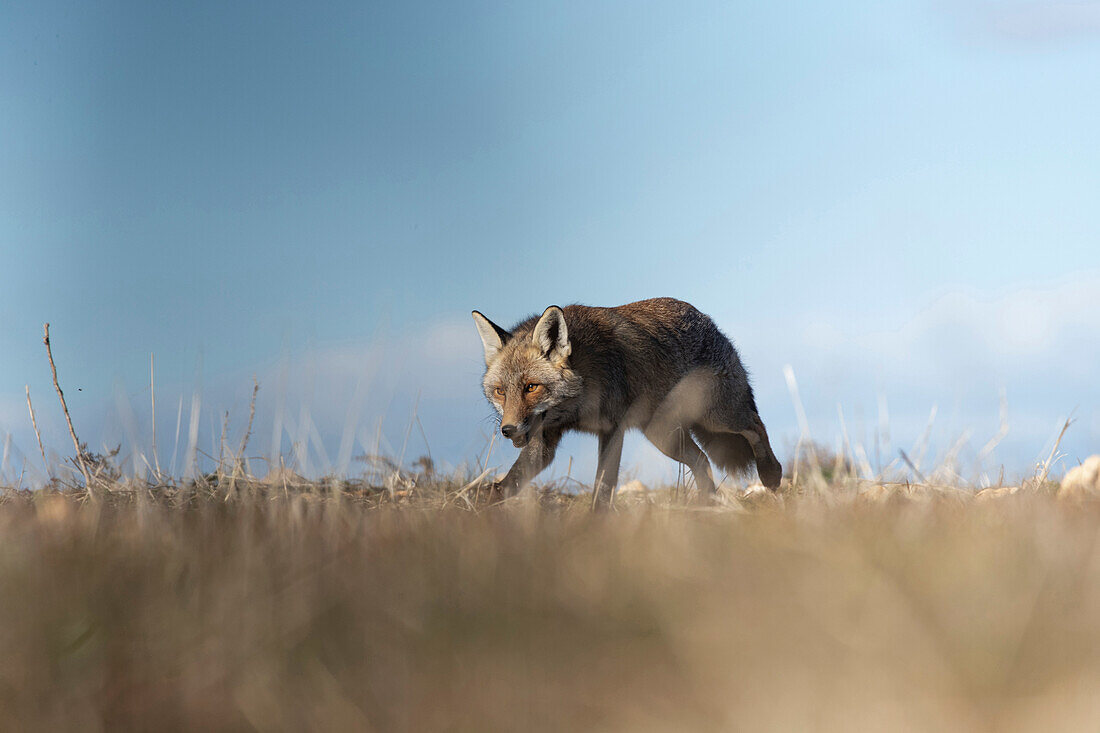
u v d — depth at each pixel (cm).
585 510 1216
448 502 1197
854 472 1277
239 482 1243
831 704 387
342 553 662
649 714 394
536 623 491
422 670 432
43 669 429
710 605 507
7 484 1265
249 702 401
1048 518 780
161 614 501
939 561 590
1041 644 441
